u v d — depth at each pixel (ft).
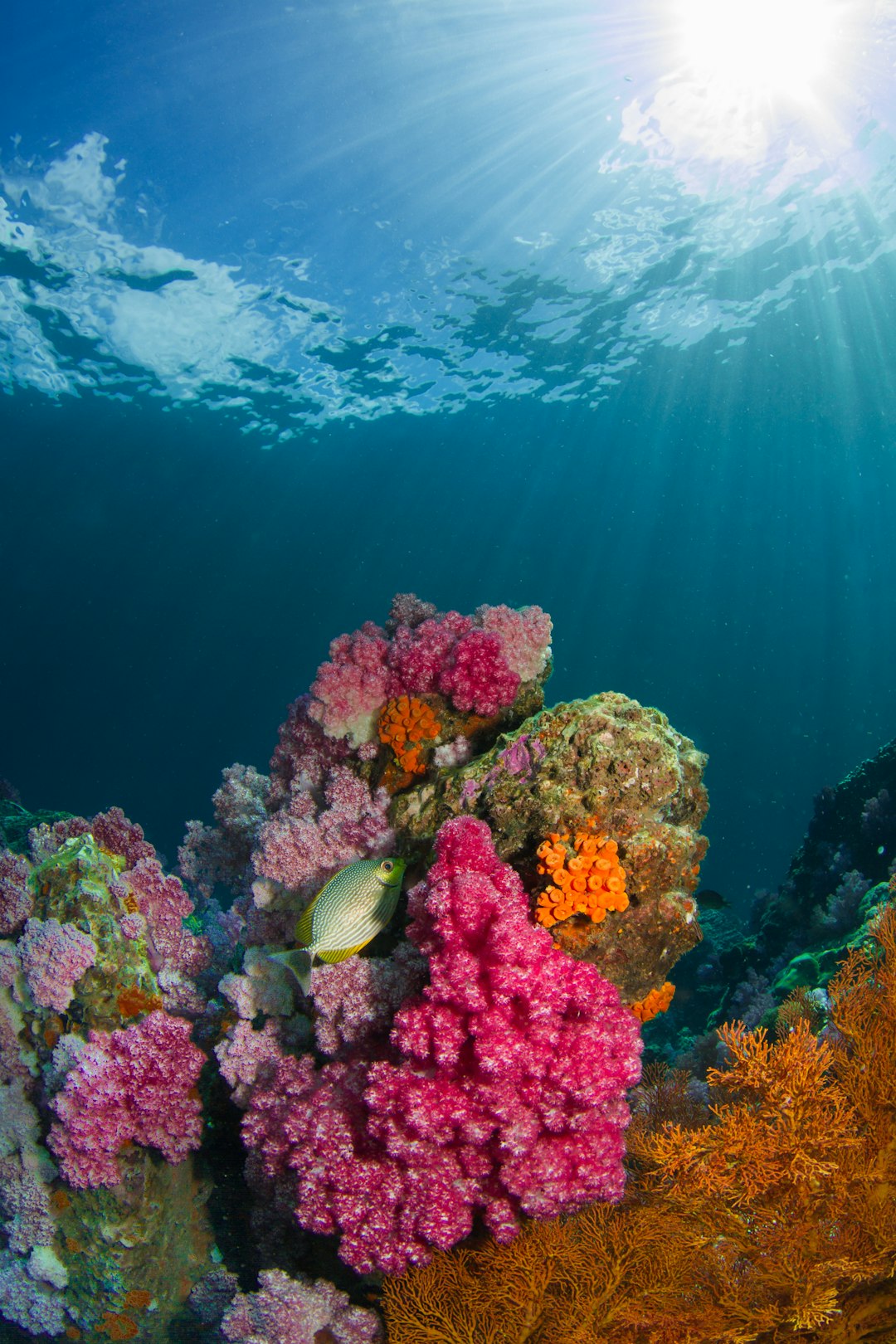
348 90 58.70
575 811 9.14
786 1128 8.08
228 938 14.12
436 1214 7.48
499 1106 7.45
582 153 67.36
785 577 202.80
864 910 22.13
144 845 14.48
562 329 94.02
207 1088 11.32
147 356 81.35
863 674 207.41
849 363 118.62
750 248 84.89
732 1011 25.96
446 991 7.84
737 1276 8.34
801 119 67.41
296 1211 8.19
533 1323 8.02
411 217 70.33
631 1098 11.43
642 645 208.23
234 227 66.85
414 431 116.06
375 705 13.58
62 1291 10.47
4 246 63.26
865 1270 7.79
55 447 98.27
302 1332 8.46
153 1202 10.26
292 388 94.58
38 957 10.30
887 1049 9.39
